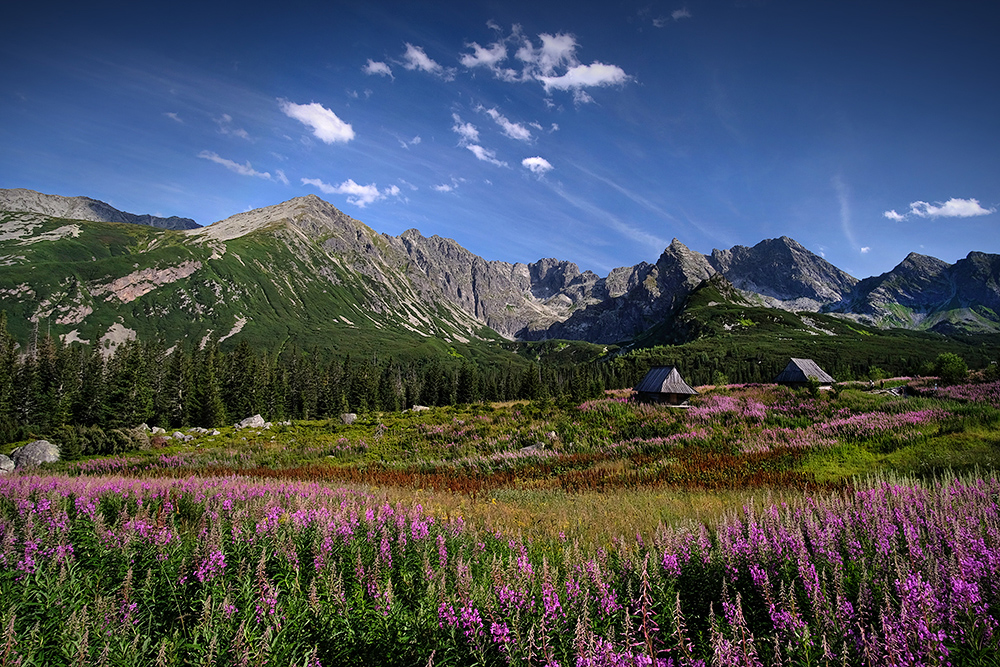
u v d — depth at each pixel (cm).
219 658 500
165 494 1251
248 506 1150
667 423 3144
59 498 1140
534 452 2805
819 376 5078
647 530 1105
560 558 866
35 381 7075
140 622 595
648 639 510
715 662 470
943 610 515
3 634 493
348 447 3453
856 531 818
